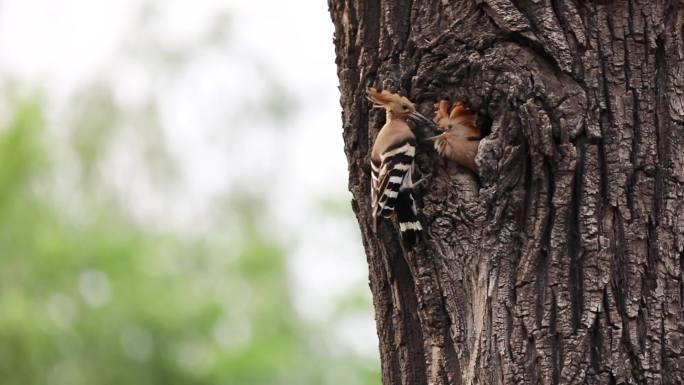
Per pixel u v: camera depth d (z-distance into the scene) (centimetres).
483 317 969
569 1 993
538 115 970
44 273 2300
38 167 2394
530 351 944
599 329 933
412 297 1048
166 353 2295
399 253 1052
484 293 974
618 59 981
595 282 941
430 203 1018
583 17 992
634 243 951
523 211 976
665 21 989
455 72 1022
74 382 2250
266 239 2673
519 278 962
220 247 2592
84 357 2266
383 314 1070
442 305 1004
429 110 1045
